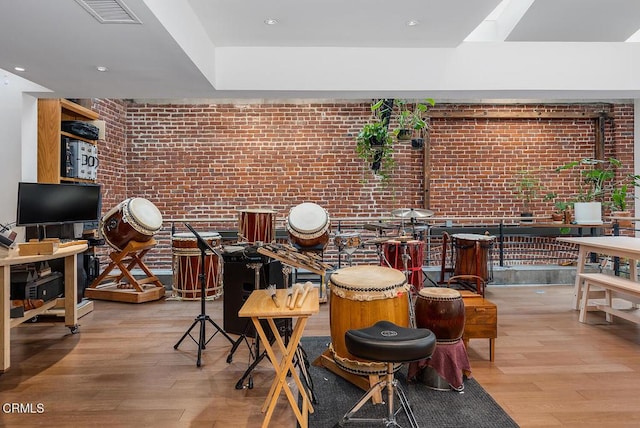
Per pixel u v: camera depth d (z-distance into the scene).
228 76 4.03
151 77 3.62
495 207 6.77
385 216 6.41
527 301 4.80
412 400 2.50
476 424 2.23
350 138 6.41
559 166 6.77
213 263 5.02
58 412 2.36
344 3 3.22
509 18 4.90
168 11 2.70
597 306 4.00
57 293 3.56
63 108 4.53
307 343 3.47
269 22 3.51
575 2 4.36
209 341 3.48
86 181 4.94
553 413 2.33
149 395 2.56
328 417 2.33
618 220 5.54
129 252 4.79
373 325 2.27
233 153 6.41
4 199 4.02
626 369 2.92
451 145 6.73
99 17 2.48
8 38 2.78
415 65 4.07
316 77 4.05
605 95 4.32
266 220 4.55
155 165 6.37
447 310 2.63
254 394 2.58
